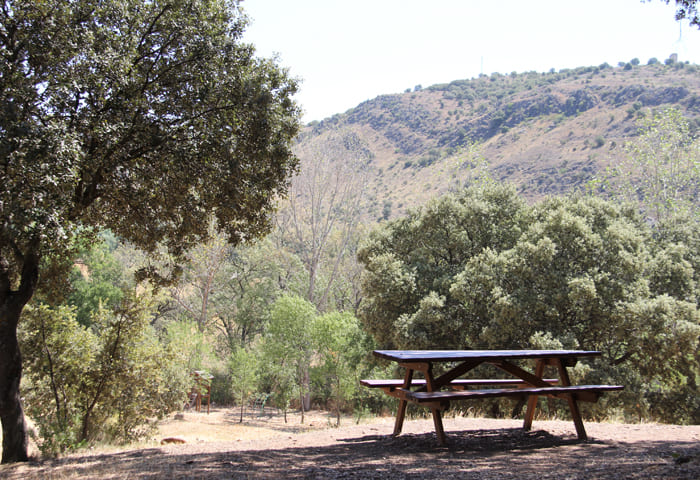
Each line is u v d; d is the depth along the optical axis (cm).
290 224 4316
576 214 2006
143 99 874
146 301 1377
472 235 2177
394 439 660
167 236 1100
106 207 1072
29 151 660
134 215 1043
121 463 614
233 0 1017
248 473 473
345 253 4350
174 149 891
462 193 2430
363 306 2186
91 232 1080
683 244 2128
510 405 1703
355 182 4156
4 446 787
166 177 991
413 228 2292
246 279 4294
